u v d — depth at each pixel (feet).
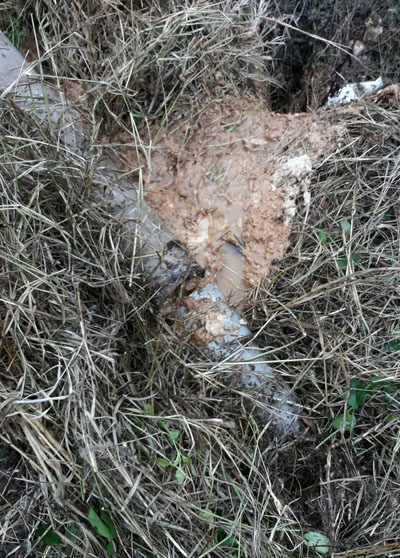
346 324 4.96
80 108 4.96
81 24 5.20
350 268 4.95
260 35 5.83
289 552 4.40
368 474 4.80
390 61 6.39
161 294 4.59
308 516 4.66
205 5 5.44
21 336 4.08
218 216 5.21
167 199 5.25
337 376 4.79
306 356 4.90
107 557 3.94
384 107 5.60
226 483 4.39
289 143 5.40
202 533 4.13
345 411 4.66
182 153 5.37
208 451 4.41
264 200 5.20
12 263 4.14
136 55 5.11
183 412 4.49
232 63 5.67
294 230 5.11
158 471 4.24
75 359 4.08
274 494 4.51
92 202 4.55
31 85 4.78
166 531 4.02
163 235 4.70
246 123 5.55
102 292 4.50
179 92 5.49
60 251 4.45
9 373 4.09
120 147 5.23
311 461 4.74
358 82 6.13
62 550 3.96
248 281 5.08
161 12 5.47
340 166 5.23
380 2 6.21
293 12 6.16
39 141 4.42
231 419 4.66
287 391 4.84
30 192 4.41
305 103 6.23
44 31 5.30
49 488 3.86
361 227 5.12
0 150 4.46
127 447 4.10
